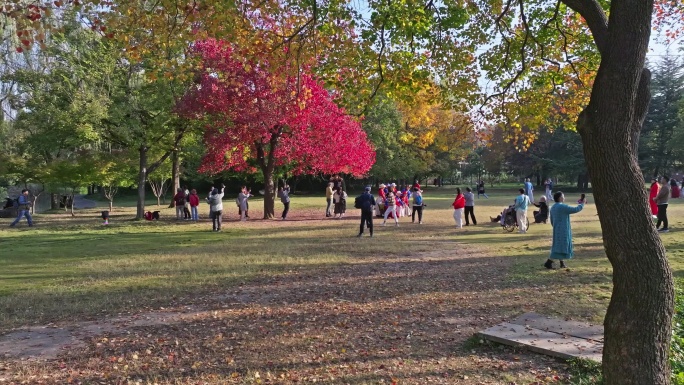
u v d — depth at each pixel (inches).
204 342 224.1
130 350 215.2
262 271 390.3
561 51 409.7
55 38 774.5
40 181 1050.1
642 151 2036.2
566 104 430.6
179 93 877.2
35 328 248.8
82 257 482.9
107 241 619.5
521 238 585.9
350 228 740.0
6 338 233.0
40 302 300.7
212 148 883.4
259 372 188.5
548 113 432.1
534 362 193.5
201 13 285.3
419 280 350.0
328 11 308.5
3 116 1086.4
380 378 181.2
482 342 215.9
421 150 2043.6
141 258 467.8
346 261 434.3
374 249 507.5
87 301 301.3
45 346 221.5
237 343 222.2
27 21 249.8
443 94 425.7
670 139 1863.9
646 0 134.0
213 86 776.3
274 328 243.6
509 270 375.9
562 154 2194.9
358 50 331.9
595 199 138.9
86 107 818.2
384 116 1860.2
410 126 1971.0
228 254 483.8
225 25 296.0
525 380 176.9
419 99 416.2
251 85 823.7
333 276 368.8
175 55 504.7
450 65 401.7
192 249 526.9
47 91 856.9
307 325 247.8
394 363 195.6
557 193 380.5
